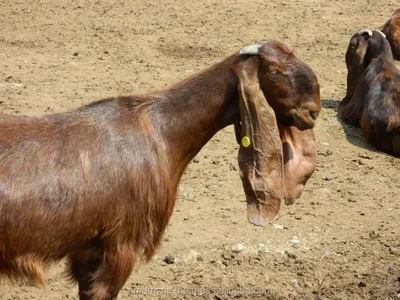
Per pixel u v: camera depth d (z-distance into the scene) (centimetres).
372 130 1695
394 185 1493
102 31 2512
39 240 760
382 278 1136
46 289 1055
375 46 1858
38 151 766
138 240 809
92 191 771
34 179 752
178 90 834
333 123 1839
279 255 1185
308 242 1233
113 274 802
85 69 2098
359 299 1078
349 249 1220
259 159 809
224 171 1493
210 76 827
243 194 1395
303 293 1093
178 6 2911
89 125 801
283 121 832
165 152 820
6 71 2038
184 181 1438
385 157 1661
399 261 1191
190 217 1291
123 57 2239
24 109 1739
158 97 833
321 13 2886
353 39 1902
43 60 2164
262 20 2755
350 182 1490
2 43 2317
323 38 2561
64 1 2902
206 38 2489
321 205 1373
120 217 788
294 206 1363
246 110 806
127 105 824
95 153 782
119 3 2914
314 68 2245
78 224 770
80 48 2311
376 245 1238
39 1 2883
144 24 2627
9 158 754
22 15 2666
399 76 1770
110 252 795
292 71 812
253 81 807
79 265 819
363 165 1590
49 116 809
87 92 1891
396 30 2502
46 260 785
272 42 821
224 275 1121
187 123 827
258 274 1130
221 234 1236
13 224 742
